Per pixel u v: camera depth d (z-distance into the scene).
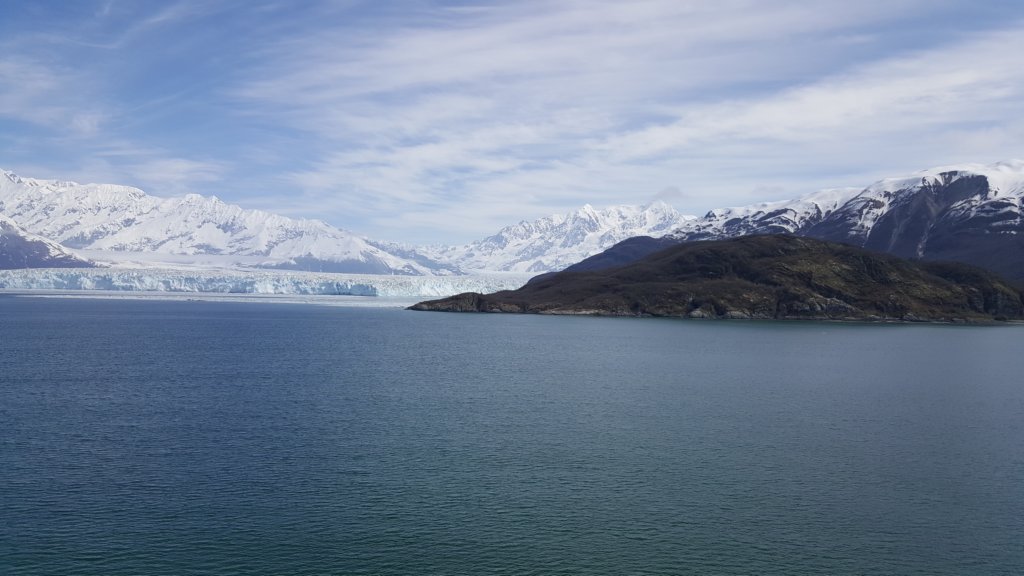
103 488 53.19
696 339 182.25
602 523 48.50
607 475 57.72
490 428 72.44
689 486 55.38
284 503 50.91
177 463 59.06
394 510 50.03
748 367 124.94
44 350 139.50
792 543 45.94
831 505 51.88
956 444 68.12
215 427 71.12
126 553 43.44
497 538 46.12
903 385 105.38
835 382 107.62
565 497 52.88
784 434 71.50
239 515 48.81
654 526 48.12
